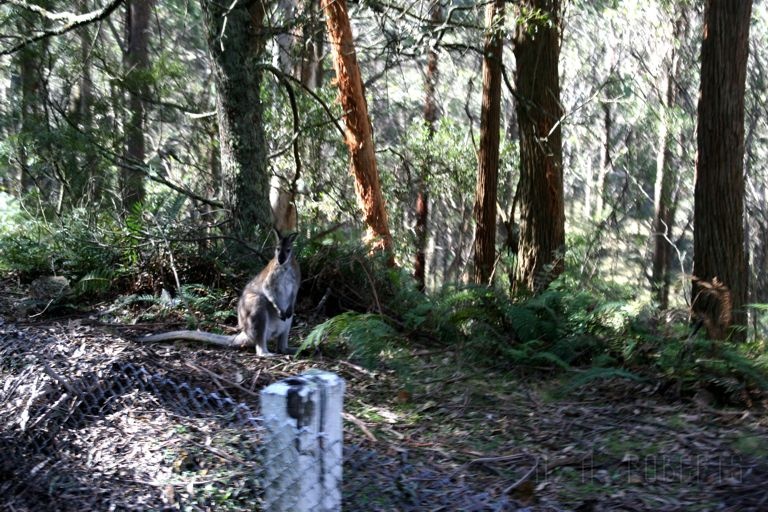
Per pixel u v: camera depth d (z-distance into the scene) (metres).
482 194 14.27
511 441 5.01
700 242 9.16
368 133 13.55
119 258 9.46
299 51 15.98
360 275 9.32
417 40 11.89
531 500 3.91
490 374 6.88
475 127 24.16
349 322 6.89
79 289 8.98
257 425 4.24
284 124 17.17
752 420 5.41
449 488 3.71
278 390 2.84
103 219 10.84
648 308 7.88
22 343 5.57
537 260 11.25
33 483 3.87
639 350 6.88
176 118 17.94
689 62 21.69
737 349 6.38
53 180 14.84
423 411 5.70
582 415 5.61
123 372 5.09
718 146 9.03
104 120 15.78
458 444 4.89
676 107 20.50
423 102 23.33
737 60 9.01
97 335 6.07
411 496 3.54
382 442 4.63
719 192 9.03
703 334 6.73
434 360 7.27
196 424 4.41
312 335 6.87
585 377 6.01
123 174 15.08
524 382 6.67
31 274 9.68
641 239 26.75
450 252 26.72
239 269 9.34
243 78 10.12
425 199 20.06
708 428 5.24
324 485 2.84
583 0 17.27
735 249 9.07
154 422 4.46
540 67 11.34
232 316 8.66
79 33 16.59
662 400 5.99
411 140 19.75
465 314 7.85
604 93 22.75
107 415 4.67
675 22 20.00
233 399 5.16
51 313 8.54
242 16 10.09
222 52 10.05
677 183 24.23
